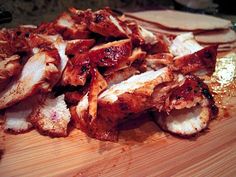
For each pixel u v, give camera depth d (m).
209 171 0.14
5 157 0.14
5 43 0.18
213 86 0.21
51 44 0.19
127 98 0.15
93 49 0.18
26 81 0.17
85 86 0.18
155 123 0.17
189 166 0.14
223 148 0.16
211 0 0.37
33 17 0.28
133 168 0.14
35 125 0.16
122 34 0.19
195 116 0.17
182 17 0.30
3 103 0.17
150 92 0.15
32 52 0.19
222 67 0.24
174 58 0.20
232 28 0.31
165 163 0.14
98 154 0.15
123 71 0.18
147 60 0.19
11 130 0.16
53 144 0.15
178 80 0.17
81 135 0.16
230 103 0.20
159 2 0.38
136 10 0.33
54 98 0.17
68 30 0.20
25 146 0.15
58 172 0.14
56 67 0.17
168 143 0.16
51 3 0.29
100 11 0.19
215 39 0.27
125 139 0.16
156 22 0.28
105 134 0.16
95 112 0.15
